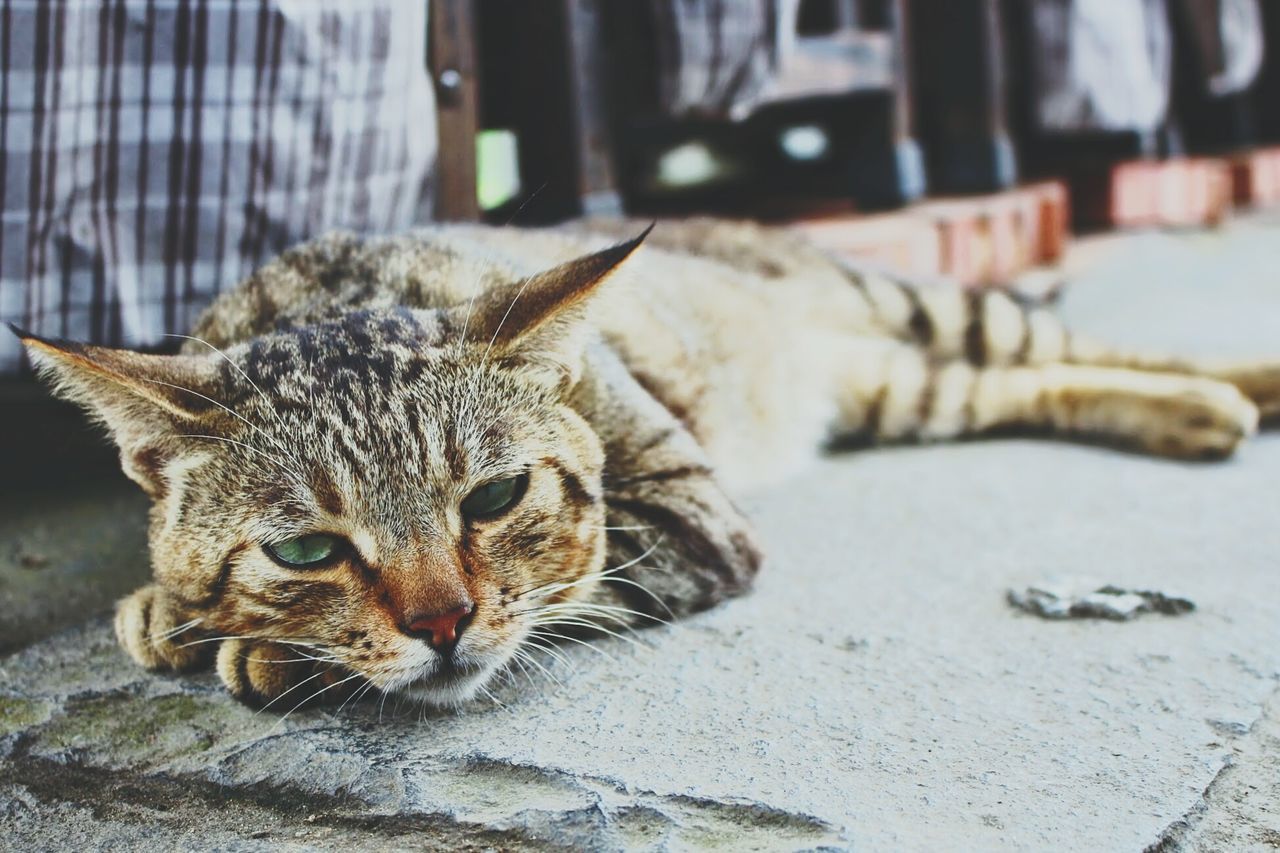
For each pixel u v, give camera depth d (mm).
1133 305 839
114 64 463
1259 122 1658
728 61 653
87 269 477
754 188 1076
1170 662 361
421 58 530
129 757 345
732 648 380
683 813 307
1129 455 538
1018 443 567
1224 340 719
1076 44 954
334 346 360
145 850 318
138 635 382
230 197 491
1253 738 327
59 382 349
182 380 346
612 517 396
